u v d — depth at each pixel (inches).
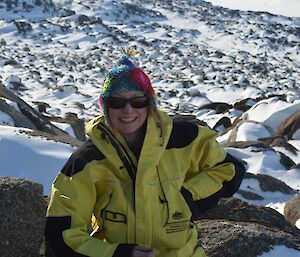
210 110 697.0
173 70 1619.1
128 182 76.0
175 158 78.7
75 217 74.4
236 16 2901.1
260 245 114.8
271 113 466.9
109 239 77.1
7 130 184.5
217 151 82.8
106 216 76.5
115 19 2586.1
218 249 113.0
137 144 76.7
